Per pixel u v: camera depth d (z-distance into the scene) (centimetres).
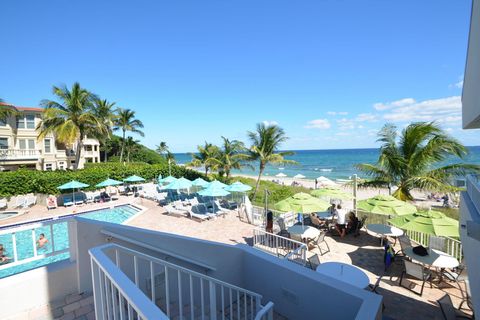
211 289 339
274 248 938
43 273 394
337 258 902
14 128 3044
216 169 2508
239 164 2455
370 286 717
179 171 2748
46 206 1770
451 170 1155
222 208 1513
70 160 3722
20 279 376
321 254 934
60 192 1892
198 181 1819
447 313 552
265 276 557
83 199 1905
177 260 484
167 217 1434
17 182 1759
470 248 456
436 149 1134
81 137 2702
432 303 644
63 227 1155
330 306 450
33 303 384
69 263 422
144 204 1781
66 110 2664
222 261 561
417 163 1179
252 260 584
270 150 2084
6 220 1416
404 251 769
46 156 3322
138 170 2558
